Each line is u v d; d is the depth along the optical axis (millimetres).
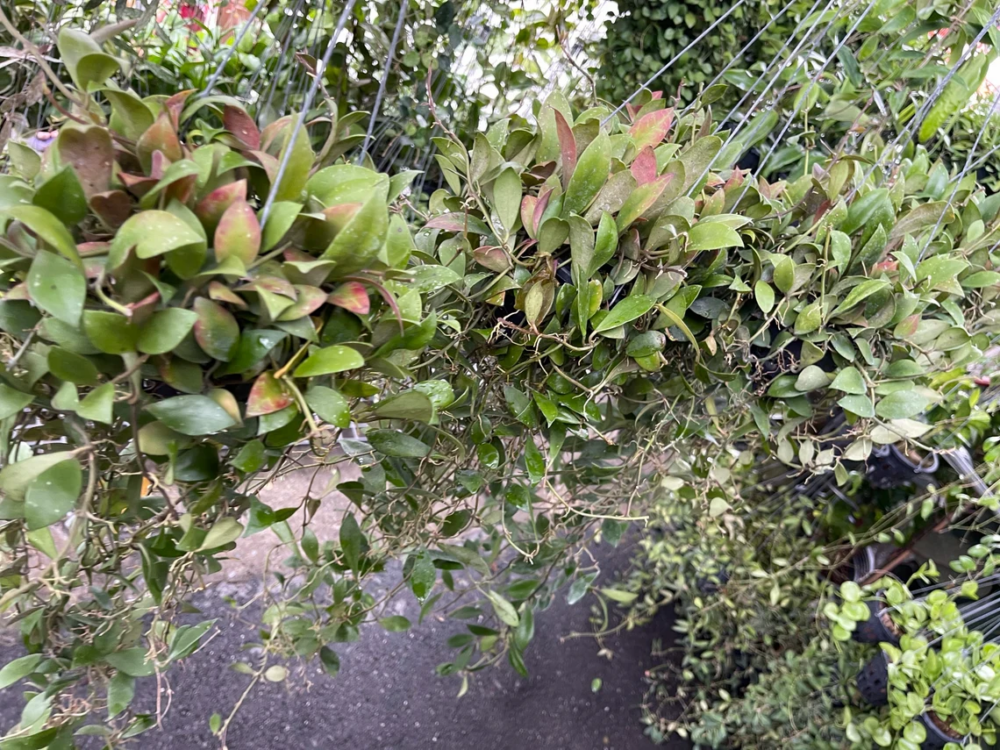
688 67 1809
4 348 443
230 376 453
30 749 622
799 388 771
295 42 1236
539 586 1053
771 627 1736
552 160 682
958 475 1515
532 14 1468
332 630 915
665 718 1701
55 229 361
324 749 1535
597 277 664
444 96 1438
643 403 818
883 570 1675
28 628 639
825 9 905
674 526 1988
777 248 788
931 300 798
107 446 507
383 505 849
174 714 1526
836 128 1544
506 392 683
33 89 673
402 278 519
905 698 1087
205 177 417
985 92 1674
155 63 1385
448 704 1687
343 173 487
